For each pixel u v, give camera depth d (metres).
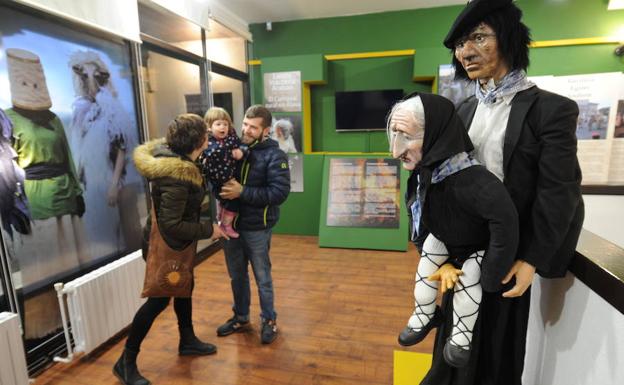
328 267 3.39
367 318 2.44
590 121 3.75
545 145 0.82
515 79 0.88
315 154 4.25
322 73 4.04
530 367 1.20
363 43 4.21
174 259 1.69
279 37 4.39
